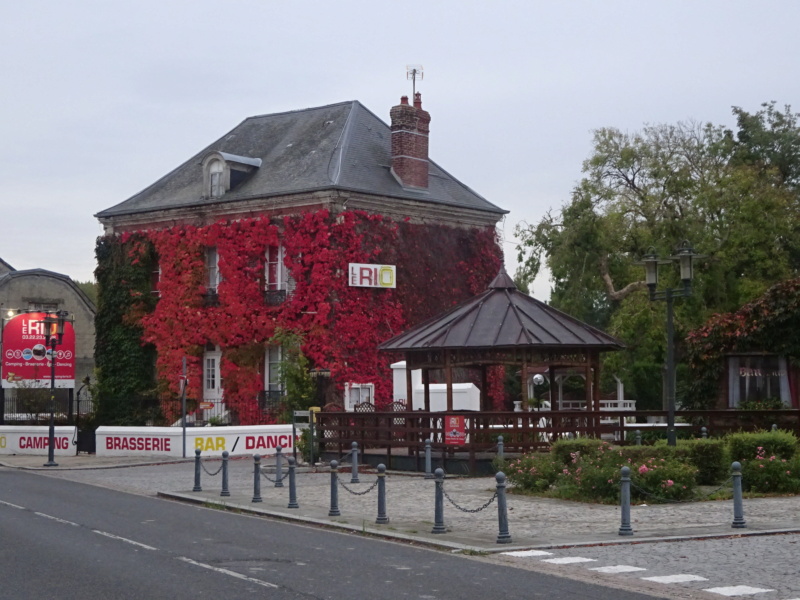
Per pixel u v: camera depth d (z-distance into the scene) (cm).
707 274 4275
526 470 2131
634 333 4434
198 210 4138
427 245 4084
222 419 3959
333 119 4281
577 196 4325
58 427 3619
